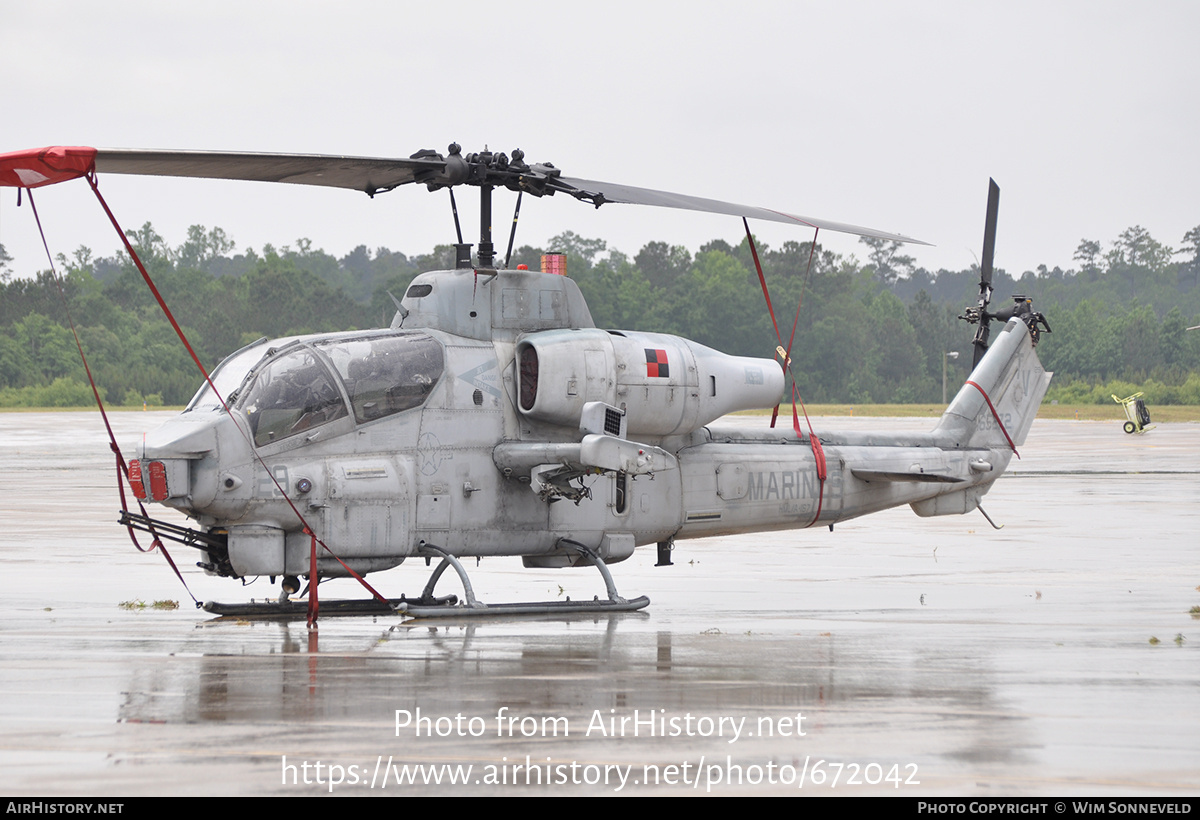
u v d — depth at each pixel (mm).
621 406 38344
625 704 24875
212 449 33406
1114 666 29781
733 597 42844
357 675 27641
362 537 35375
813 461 44312
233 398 34531
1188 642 33438
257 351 36531
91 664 28922
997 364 49500
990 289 50188
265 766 20297
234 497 33719
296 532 35000
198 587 44469
